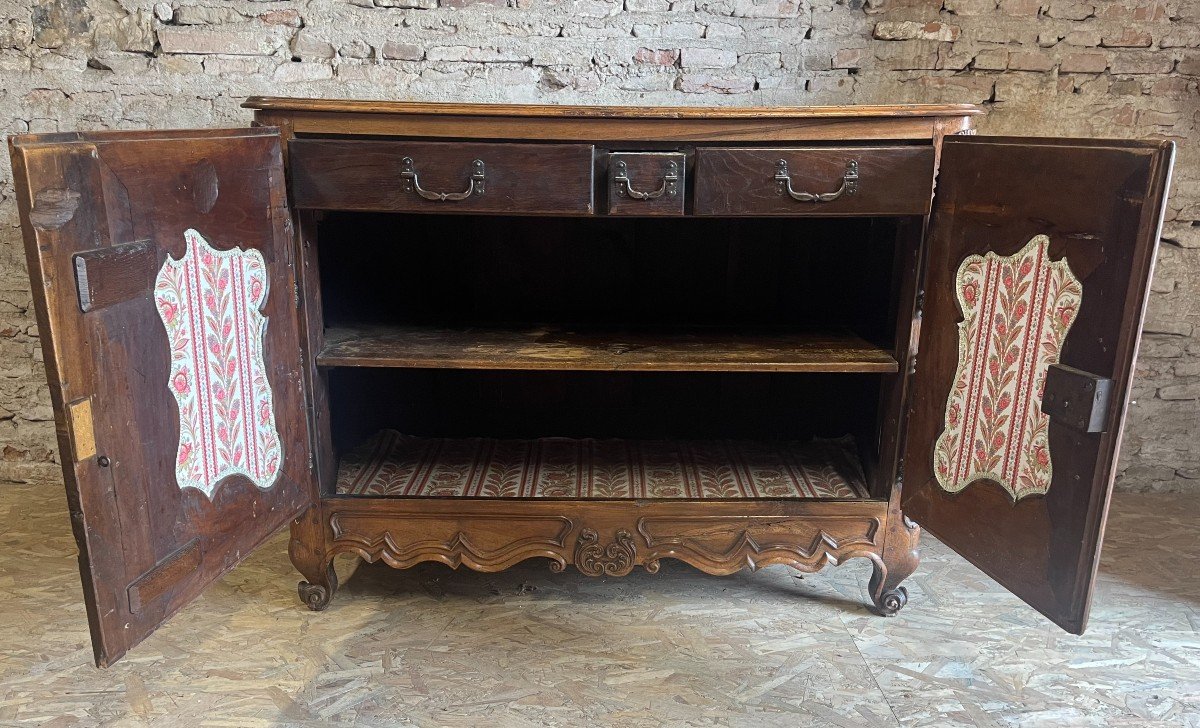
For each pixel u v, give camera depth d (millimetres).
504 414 2441
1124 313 1323
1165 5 2303
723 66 2350
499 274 2324
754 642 1878
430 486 2000
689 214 1747
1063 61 2342
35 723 1562
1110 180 1332
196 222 1447
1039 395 1499
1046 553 1507
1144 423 2613
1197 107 2363
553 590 2092
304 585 1952
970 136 1640
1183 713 1642
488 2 2301
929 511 1807
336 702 1646
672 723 1603
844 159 1698
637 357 1911
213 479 1535
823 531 1936
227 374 1559
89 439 1215
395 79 2340
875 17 2320
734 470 2131
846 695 1691
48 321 1139
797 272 2314
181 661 1767
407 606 2008
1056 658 1821
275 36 2303
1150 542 2332
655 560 1947
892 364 1863
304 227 1780
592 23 2324
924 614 1999
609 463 2178
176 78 2316
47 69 2295
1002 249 1559
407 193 1710
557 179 1706
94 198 1216
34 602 1963
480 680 1724
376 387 2387
